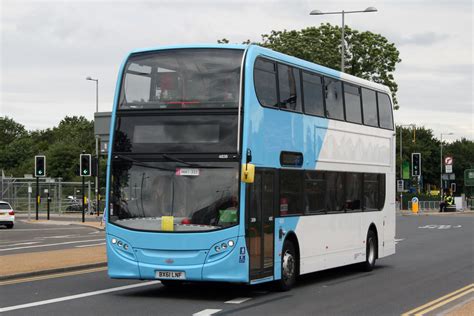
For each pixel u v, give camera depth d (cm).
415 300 1473
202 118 1435
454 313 1197
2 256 2294
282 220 1569
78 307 1328
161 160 1438
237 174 1405
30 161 11181
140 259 1426
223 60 1455
